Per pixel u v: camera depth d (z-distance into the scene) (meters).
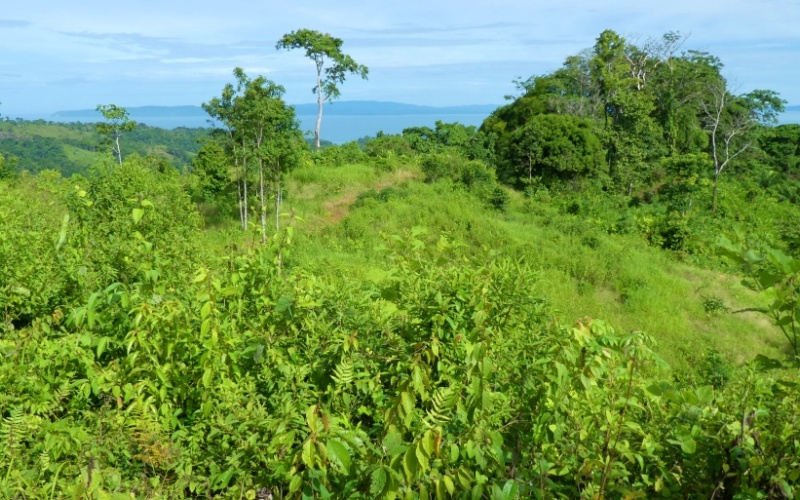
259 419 2.78
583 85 44.53
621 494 2.57
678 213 26.58
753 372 3.21
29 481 2.37
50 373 3.09
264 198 20.20
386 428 2.26
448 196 26.39
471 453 2.27
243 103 19.17
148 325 3.19
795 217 24.20
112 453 2.68
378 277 3.58
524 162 34.03
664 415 2.96
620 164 35.47
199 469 2.82
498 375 2.84
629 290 17.66
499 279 3.46
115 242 4.57
